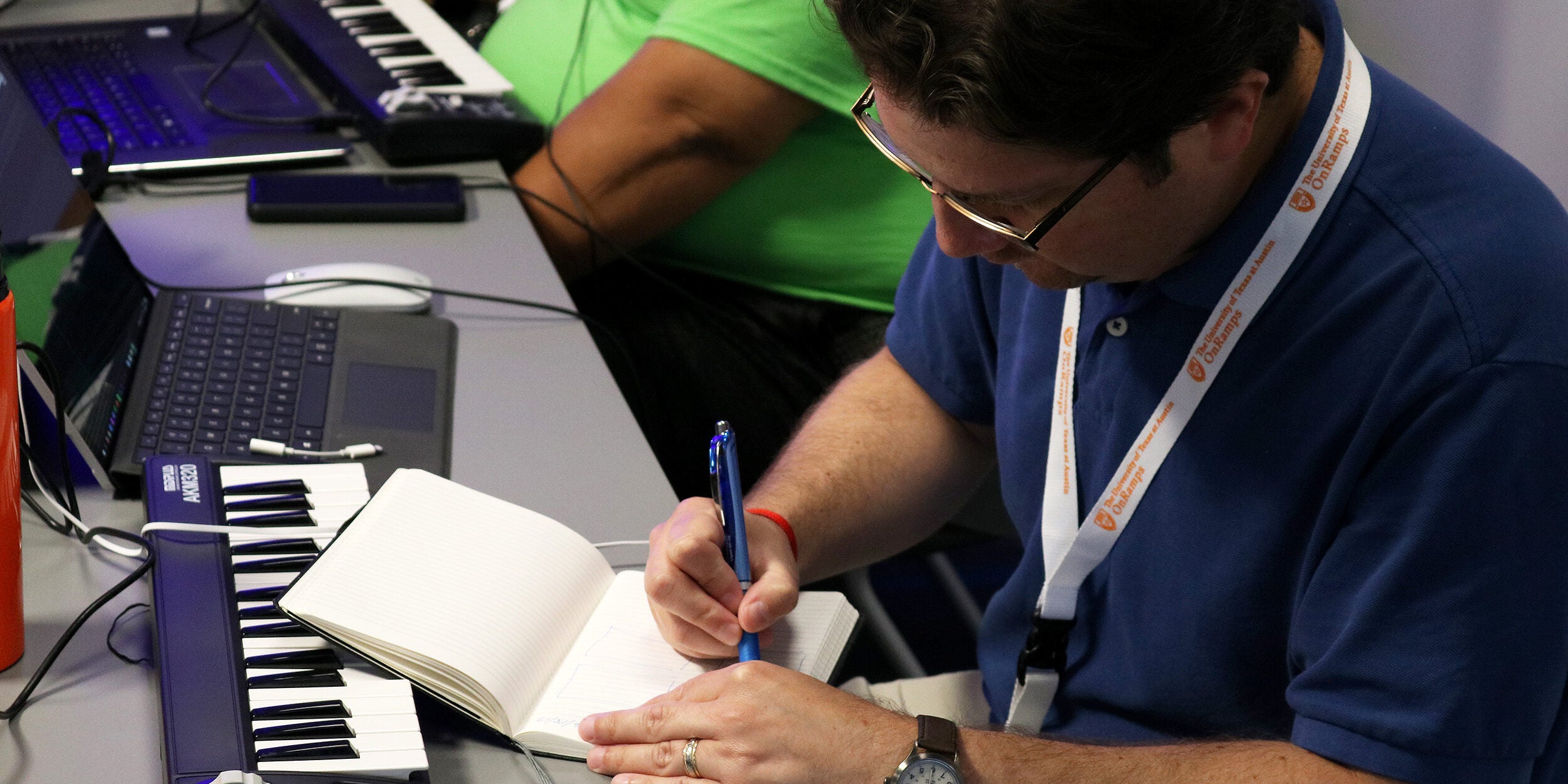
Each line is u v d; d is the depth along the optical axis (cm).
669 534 134
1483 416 117
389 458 151
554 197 229
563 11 267
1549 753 132
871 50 111
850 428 178
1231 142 120
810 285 253
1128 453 145
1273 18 115
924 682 188
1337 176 129
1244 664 141
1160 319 142
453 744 116
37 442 138
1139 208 122
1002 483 172
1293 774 123
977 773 120
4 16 266
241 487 139
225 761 102
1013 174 114
